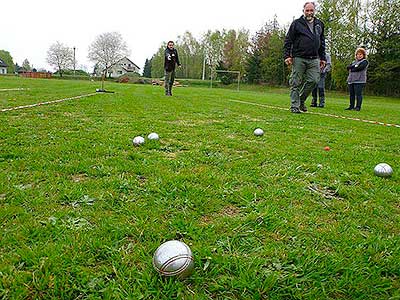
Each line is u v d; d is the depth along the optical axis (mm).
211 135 3727
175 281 1096
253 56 41062
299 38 6453
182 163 2484
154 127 4133
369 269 1227
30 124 3898
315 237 1447
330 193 2021
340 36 30625
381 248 1375
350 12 30141
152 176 2168
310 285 1139
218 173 2285
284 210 1720
